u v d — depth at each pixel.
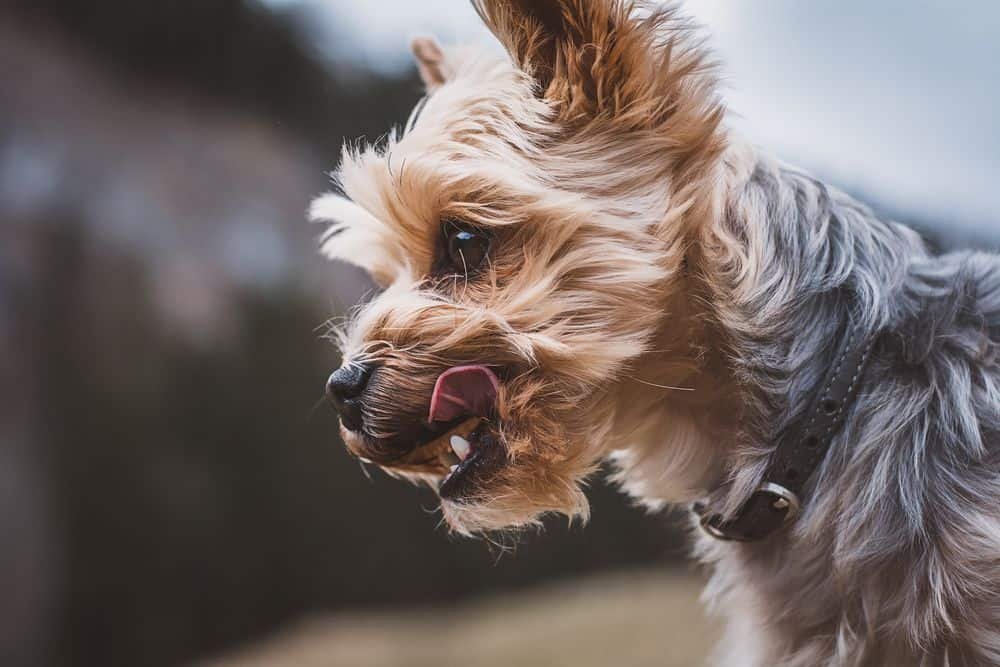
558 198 0.47
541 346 0.47
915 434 0.46
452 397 0.48
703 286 0.48
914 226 0.69
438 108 0.50
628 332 0.47
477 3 0.50
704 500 0.51
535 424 0.48
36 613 1.39
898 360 0.47
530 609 1.57
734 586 0.52
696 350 0.49
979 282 0.49
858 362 0.47
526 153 0.48
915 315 0.48
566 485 0.49
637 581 1.66
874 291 0.48
